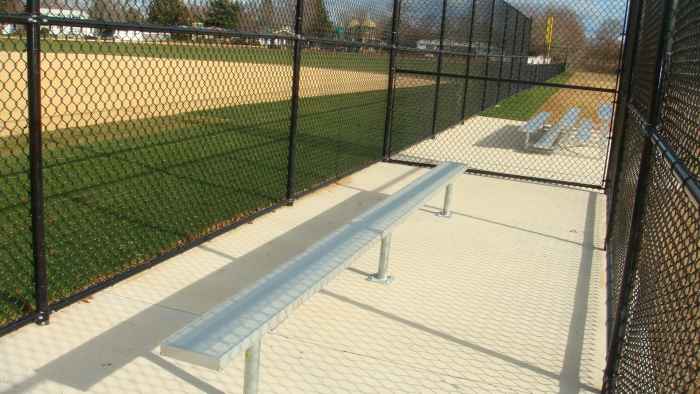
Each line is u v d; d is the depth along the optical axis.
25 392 2.47
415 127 9.97
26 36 2.77
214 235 4.39
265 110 8.53
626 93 4.79
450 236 4.91
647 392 1.95
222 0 4.33
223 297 3.47
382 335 3.16
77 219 4.32
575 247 4.82
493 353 3.05
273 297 2.38
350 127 9.09
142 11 3.83
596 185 6.93
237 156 6.84
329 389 2.63
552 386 2.78
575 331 3.35
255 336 2.10
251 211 5.07
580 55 8.94
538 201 6.25
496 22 13.23
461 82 11.43
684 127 1.93
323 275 2.64
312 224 4.93
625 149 4.21
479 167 7.88
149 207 4.88
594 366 2.98
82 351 2.81
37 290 2.99
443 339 3.16
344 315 3.36
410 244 4.66
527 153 9.00
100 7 3.32
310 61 6.67
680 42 2.12
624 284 2.61
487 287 3.90
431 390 2.68
